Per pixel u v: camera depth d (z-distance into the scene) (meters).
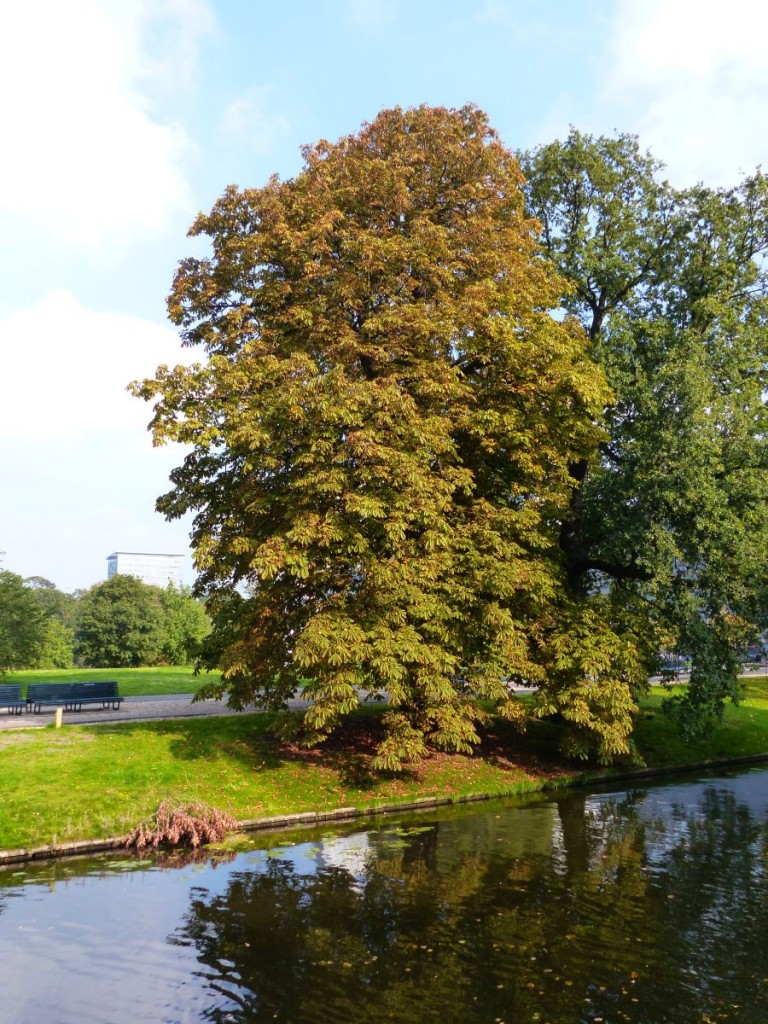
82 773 15.88
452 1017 7.98
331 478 15.63
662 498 20.38
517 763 21.39
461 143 20.59
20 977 8.74
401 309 17.39
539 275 20.12
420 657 15.92
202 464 19.55
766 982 8.84
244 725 20.25
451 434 19.47
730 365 21.75
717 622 22.05
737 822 16.55
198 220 20.59
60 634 76.62
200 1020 7.86
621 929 10.36
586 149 24.50
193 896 11.39
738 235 24.45
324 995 8.41
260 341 17.97
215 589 19.84
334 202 19.12
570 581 24.61
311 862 13.15
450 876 12.50
